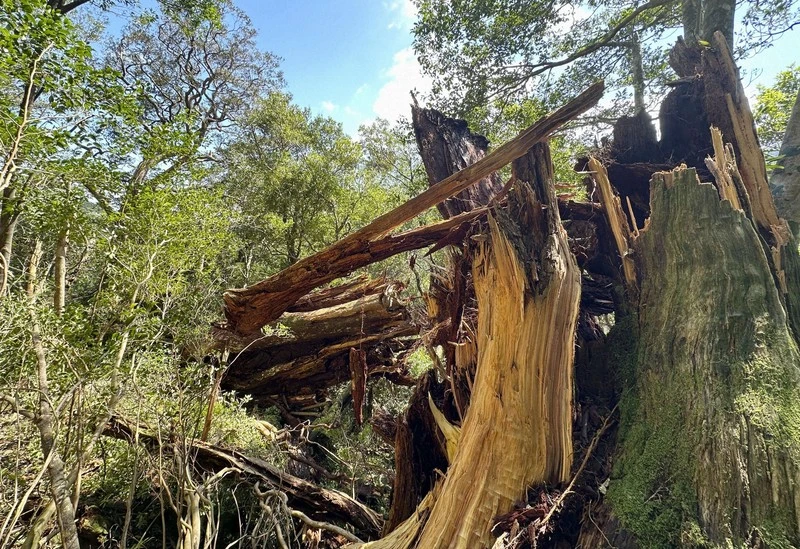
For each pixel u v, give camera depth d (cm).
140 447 348
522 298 270
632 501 213
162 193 431
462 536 234
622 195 419
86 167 376
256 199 1277
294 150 1500
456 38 718
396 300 607
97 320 389
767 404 205
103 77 340
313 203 1276
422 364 807
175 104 1381
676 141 420
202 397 424
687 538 187
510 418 254
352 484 514
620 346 329
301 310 671
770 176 423
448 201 460
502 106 792
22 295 332
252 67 1485
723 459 199
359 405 496
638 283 329
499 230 289
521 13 677
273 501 362
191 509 300
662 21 718
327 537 406
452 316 374
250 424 532
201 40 1335
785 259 281
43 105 360
